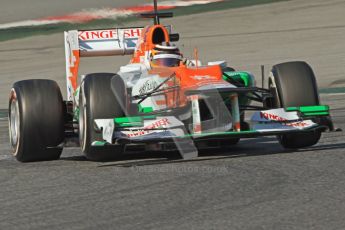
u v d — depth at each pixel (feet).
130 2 272.31
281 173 63.36
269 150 77.25
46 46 225.76
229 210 52.01
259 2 258.16
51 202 57.11
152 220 50.39
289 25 225.56
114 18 250.57
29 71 197.36
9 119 80.38
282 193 56.08
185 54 203.62
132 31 93.76
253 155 73.67
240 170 65.51
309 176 61.52
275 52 197.47
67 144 77.20
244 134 67.41
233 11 248.93
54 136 75.92
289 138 75.20
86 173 68.44
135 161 73.97
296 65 75.00
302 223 48.06
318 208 51.34
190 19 243.81
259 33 220.02
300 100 73.10
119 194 58.59
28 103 75.36
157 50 80.12
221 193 57.06
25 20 260.21
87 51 92.38
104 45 92.73
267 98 78.13
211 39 218.18
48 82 77.15
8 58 215.51
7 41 236.22
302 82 73.67
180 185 60.59
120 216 51.85
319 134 74.74
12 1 292.81
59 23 251.39
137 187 60.75
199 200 55.26
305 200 53.67
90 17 253.85
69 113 83.71
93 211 53.57
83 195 58.95
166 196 57.00
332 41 203.31
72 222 50.90
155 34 82.12
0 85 183.42
